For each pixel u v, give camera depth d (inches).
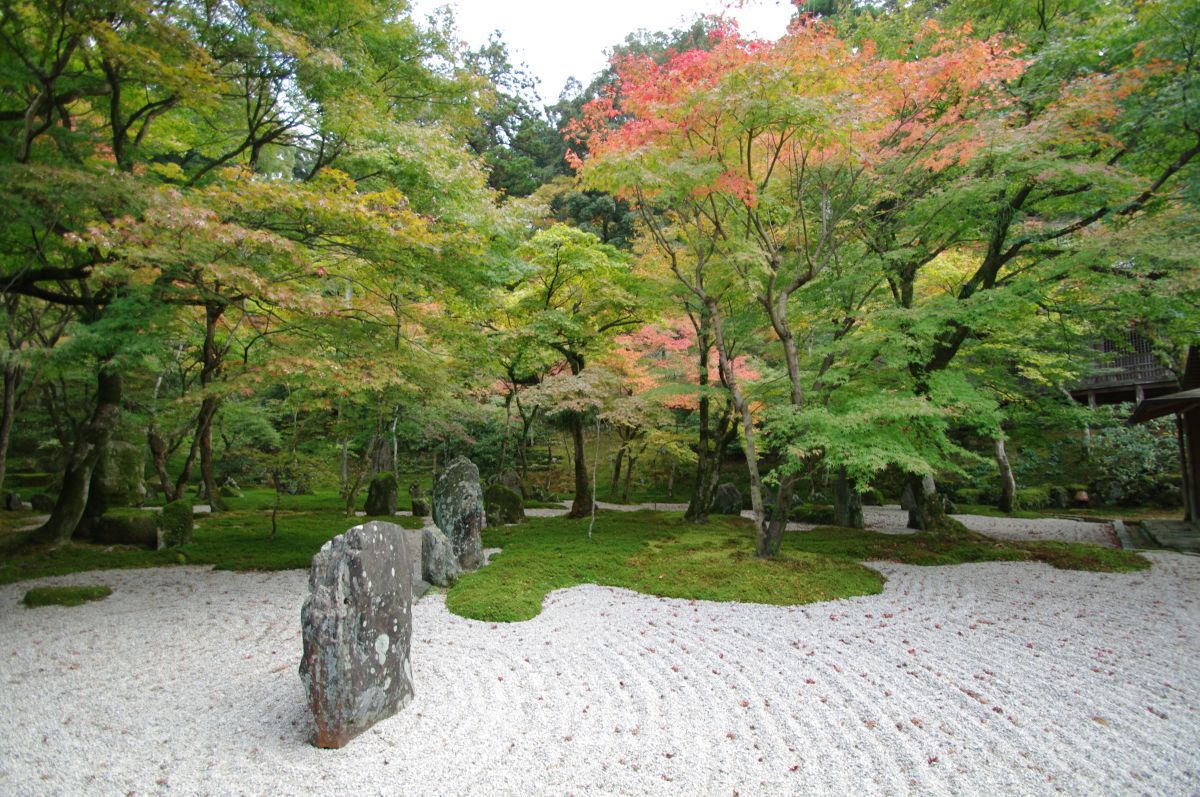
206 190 288.5
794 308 418.0
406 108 428.8
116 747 151.3
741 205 355.3
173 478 840.3
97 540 409.7
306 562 374.0
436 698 180.1
